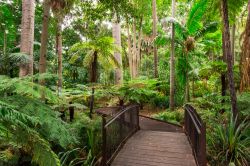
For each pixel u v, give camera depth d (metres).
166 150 5.99
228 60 6.74
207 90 14.68
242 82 6.57
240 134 6.10
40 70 6.49
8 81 3.05
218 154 5.69
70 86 16.38
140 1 17.75
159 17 25.09
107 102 13.95
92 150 5.63
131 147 6.21
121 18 7.58
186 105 8.19
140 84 12.86
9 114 2.34
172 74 12.16
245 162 5.41
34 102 3.07
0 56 9.97
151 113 12.95
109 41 11.72
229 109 8.33
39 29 15.98
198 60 15.03
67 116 7.71
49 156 2.58
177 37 12.63
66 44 17.78
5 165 4.32
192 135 5.95
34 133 2.70
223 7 6.73
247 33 6.38
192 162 5.24
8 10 15.50
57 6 6.54
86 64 12.24
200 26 11.75
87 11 7.14
